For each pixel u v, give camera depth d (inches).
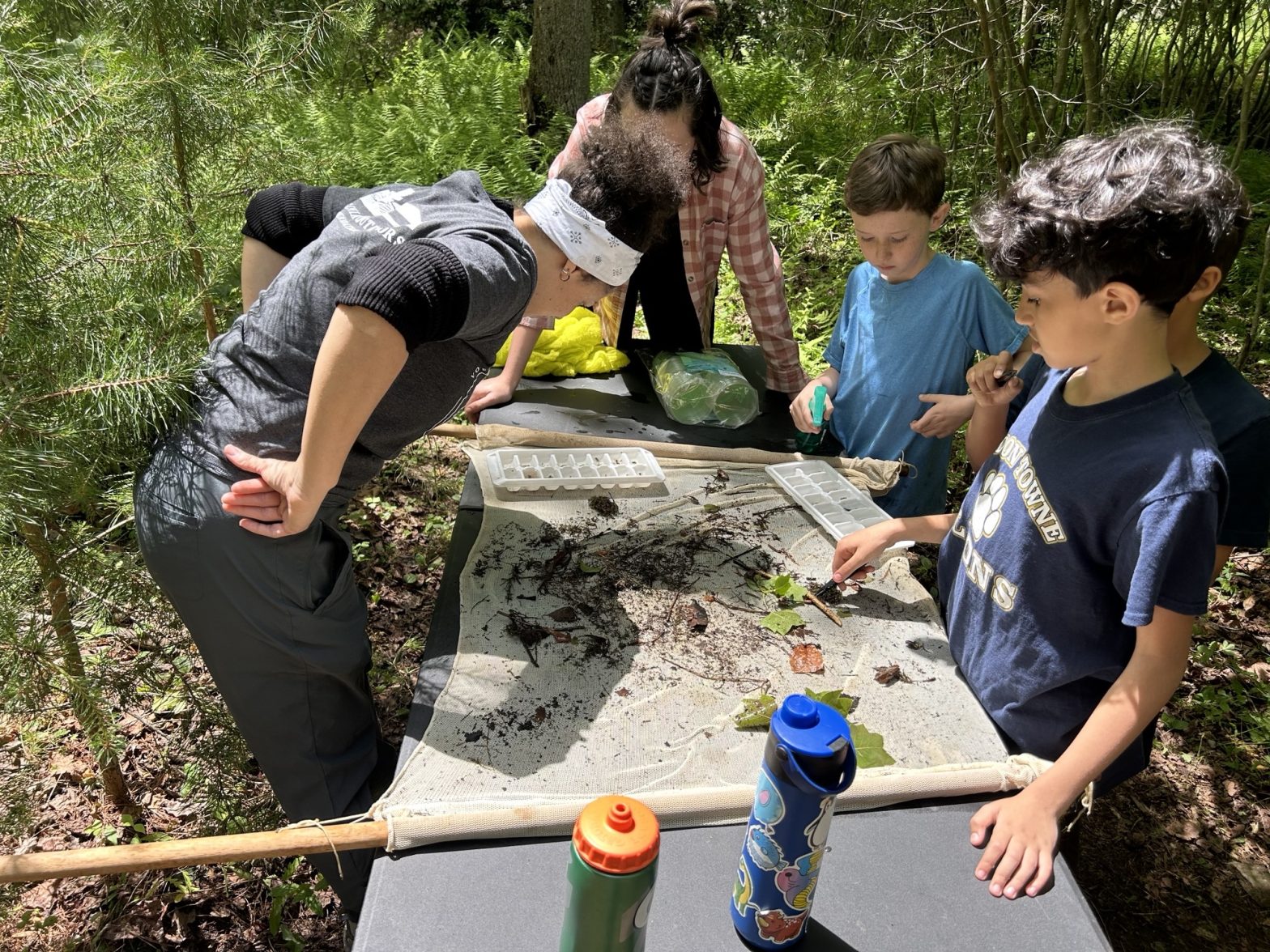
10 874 49.4
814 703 42.0
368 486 142.3
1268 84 232.5
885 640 68.3
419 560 128.9
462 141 243.9
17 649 69.4
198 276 86.2
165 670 93.9
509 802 52.6
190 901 87.0
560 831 51.3
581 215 56.6
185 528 62.3
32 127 61.9
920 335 92.6
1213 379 61.4
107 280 67.2
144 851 50.5
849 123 248.1
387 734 103.4
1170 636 50.1
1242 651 117.2
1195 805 100.3
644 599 71.4
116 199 69.2
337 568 67.7
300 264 62.3
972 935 46.9
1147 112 203.3
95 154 67.4
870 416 97.0
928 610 71.8
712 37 337.7
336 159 170.1
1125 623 49.4
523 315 61.2
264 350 62.5
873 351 95.7
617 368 112.6
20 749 92.0
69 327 64.9
